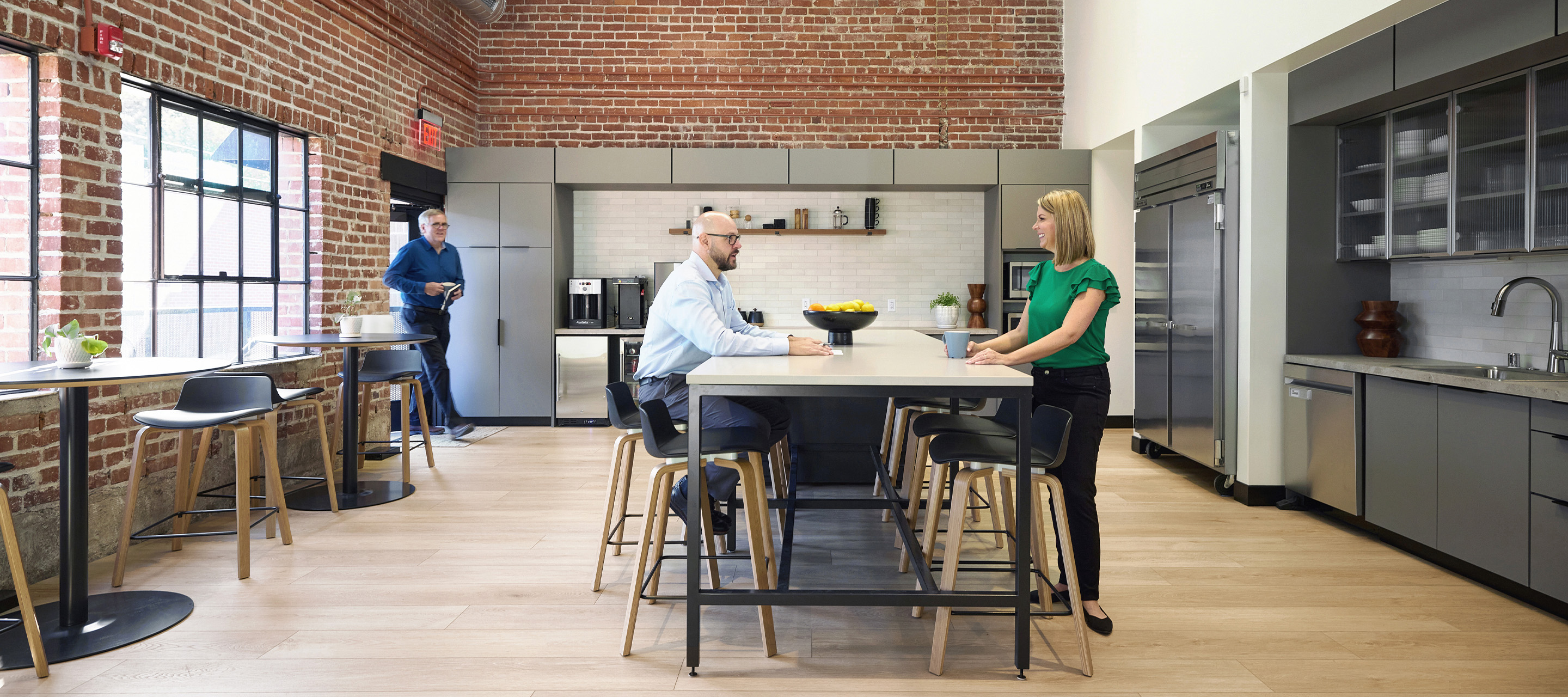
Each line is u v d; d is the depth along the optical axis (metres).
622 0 7.68
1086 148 7.21
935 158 7.25
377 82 6.01
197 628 2.84
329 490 4.39
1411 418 3.65
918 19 7.74
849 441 4.80
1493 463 3.20
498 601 3.12
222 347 4.63
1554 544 2.93
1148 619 2.96
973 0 7.73
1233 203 4.72
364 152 5.84
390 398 6.79
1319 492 4.29
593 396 7.25
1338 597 3.19
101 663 2.56
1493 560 3.21
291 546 3.80
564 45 7.70
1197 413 5.07
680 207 7.75
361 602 3.09
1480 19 3.25
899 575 3.44
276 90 4.84
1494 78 3.48
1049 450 2.57
